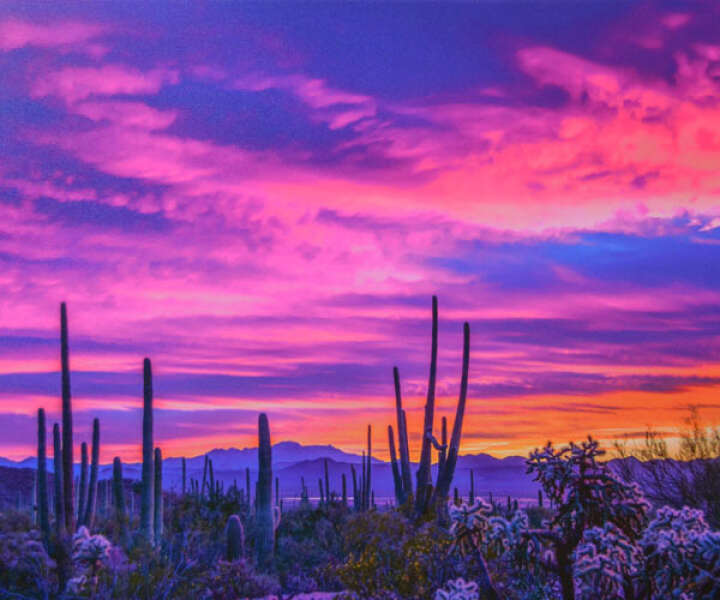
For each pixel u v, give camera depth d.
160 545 17.30
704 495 14.55
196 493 36.94
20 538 11.86
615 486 4.89
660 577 4.59
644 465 15.55
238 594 15.56
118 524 20.73
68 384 20.39
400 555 10.67
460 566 8.27
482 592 5.32
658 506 14.34
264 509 23.38
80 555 11.16
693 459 15.09
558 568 5.03
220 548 21.50
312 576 18.02
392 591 10.36
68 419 20.05
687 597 4.55
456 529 5.44
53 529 16.91
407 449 23.42
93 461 25.41
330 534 27.45
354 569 10.93
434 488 19.67
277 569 22.52
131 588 11.94
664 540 4.55
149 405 23.34
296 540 30.12
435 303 22.95
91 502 24.94
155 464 24.75
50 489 60.81
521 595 5.39
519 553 5.12
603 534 4.75
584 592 4.88
